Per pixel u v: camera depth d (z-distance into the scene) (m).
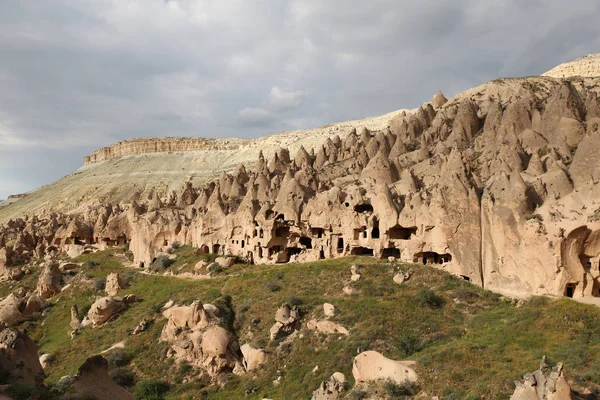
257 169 116.31
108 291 88.62
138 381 57.41
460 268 61.53
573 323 45.22
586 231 51.72
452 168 68.44
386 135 99.94
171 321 63.84
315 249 79.25
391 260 68.75
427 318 53.81
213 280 78.81
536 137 72.31
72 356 66.88
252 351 56.62
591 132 58.09
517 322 47.84
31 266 112.69
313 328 57.03
